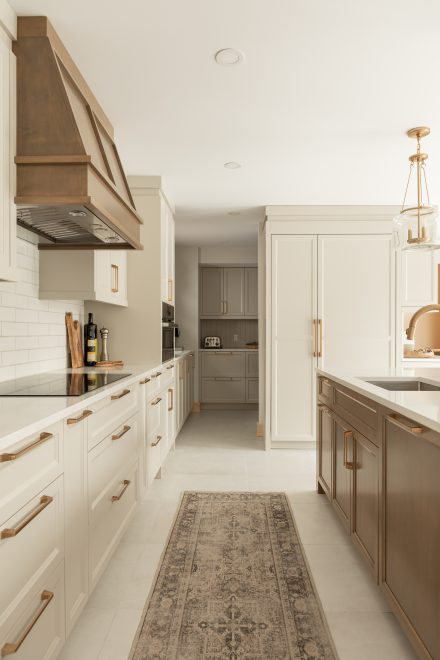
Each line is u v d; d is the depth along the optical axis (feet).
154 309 12.19
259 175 11.94
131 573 7.02
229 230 18.33
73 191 5.94
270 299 14.66
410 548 5.04
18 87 6.01
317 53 6.66
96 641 5.48
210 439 15.87
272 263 14.65
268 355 14.66
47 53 5.98
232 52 6.62
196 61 6.84
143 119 8.76
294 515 9.25
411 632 4.95
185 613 6.02
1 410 4.88
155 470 10.70
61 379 7.99
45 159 5.87
